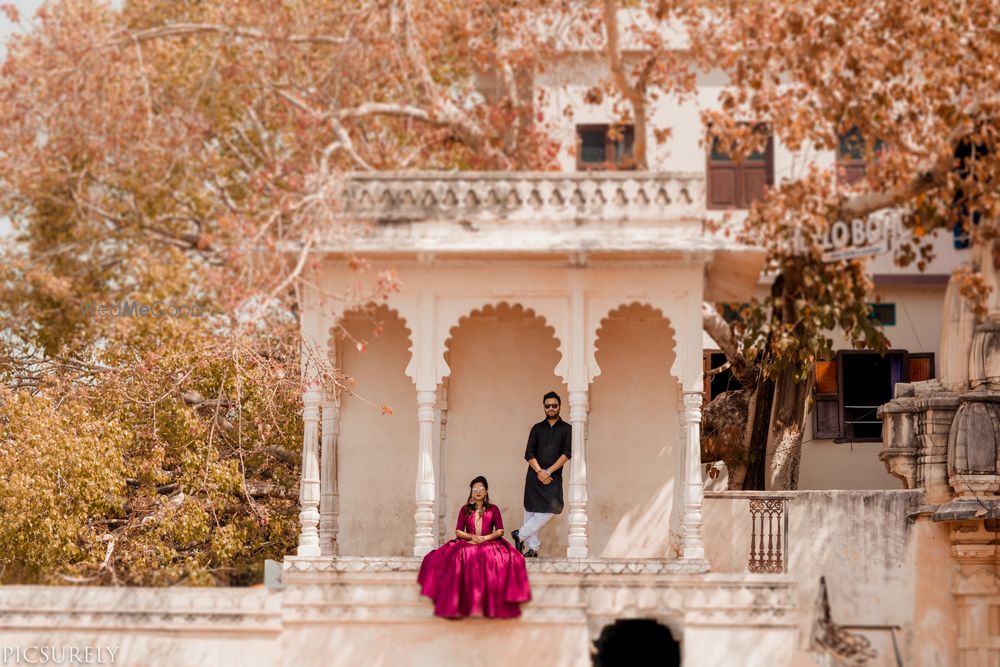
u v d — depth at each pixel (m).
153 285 18.98
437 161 22.02
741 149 18.45
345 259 15.95
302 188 16.62
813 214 18.03
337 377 16.86
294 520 22.84
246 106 20.70
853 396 23.08
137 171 18.81
